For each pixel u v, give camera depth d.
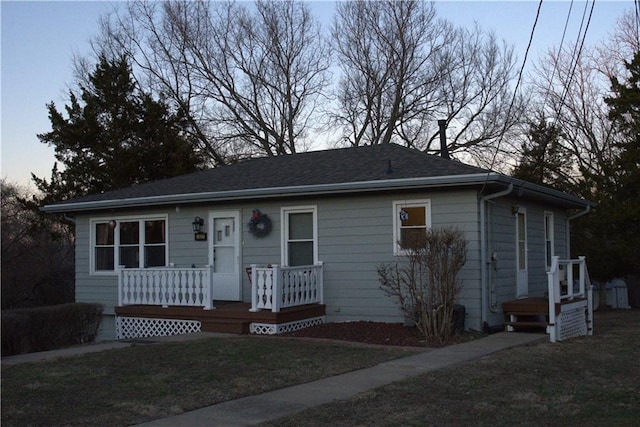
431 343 12.10
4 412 7.20
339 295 15.03
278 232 15.85
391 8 34.00
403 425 6.73
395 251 14.43
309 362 10.15
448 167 14.20
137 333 15.48
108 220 18.33
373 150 17.47
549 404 7.64
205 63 35.06
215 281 16.67
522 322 13.84
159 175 29.19
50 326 14.54
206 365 9.96
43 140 28.86
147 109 29.78
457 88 33.88
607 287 24.53
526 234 16.38
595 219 21.86
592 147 31.03
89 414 7.13
